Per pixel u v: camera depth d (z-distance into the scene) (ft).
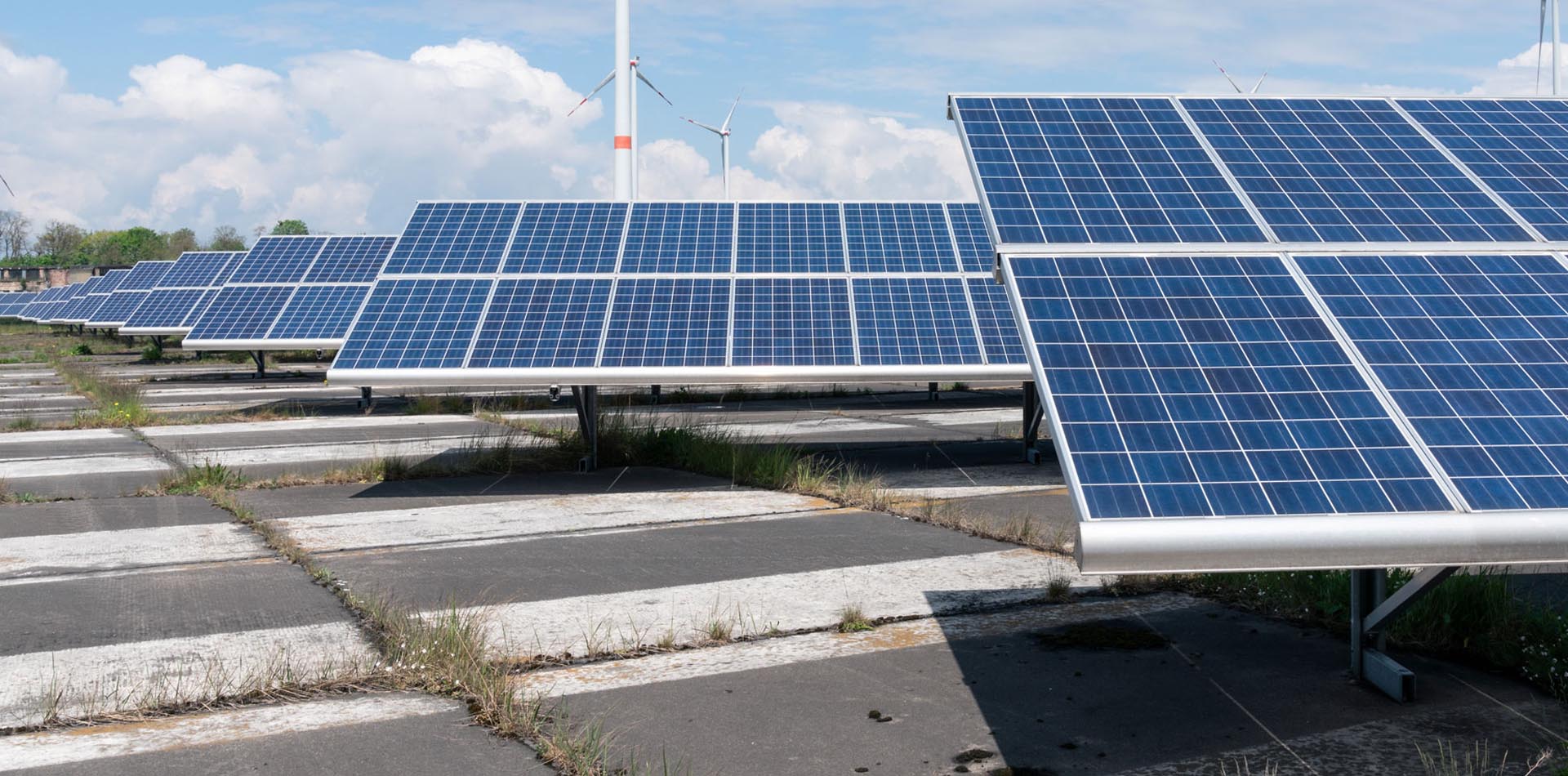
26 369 143.84
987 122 35.04
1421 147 33.96
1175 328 23.90
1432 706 23.18
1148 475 19.70
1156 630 28.60
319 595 32.86
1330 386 22.07
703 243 67.05
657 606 31.17
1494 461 20.16
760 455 54.65
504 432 72.08
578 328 54.65
